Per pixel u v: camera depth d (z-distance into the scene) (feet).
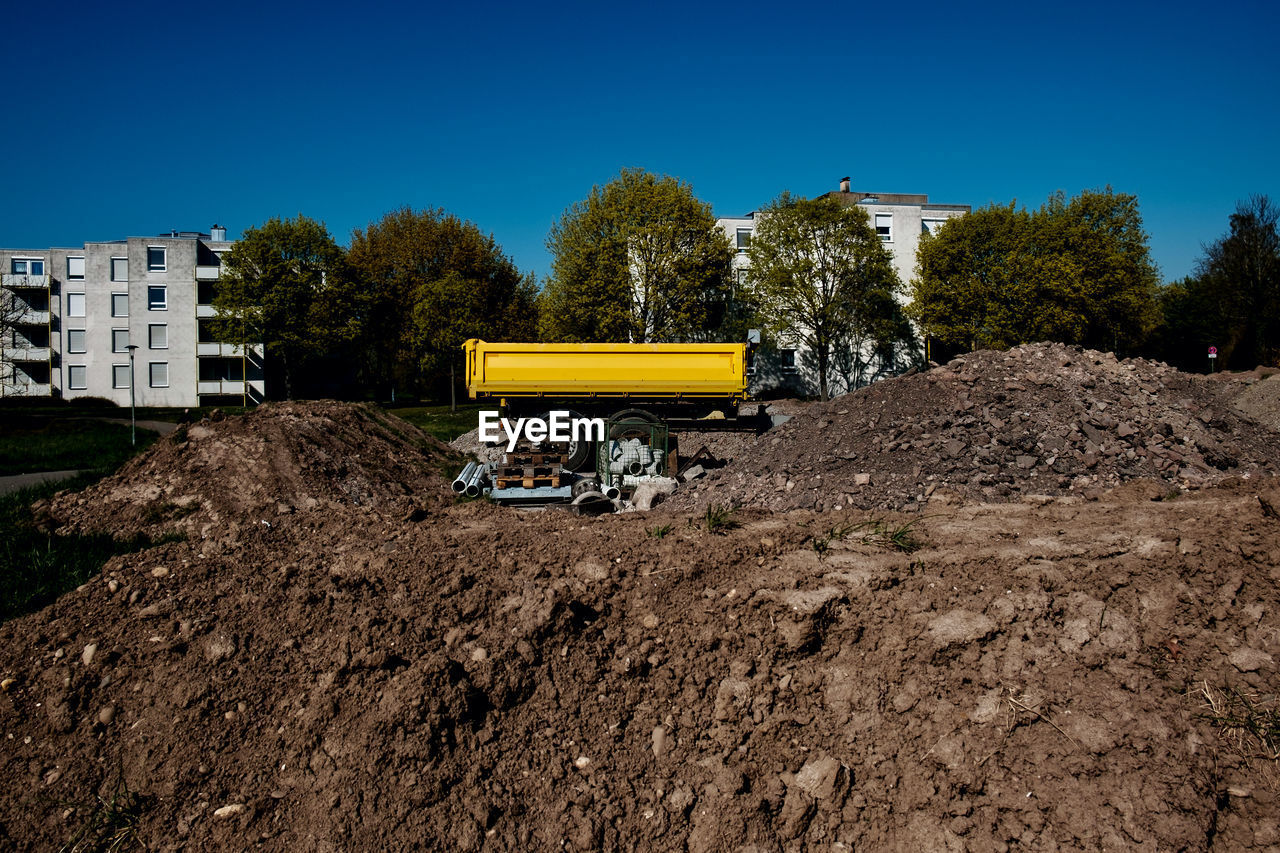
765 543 17.51
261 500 33.81
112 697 13.70
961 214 142.51
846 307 130.82
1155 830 11.80
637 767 13.05
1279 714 13.33
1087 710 13.43
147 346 161.07
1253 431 38.50
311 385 174.09
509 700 13.65
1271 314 124.67
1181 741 13.00
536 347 51.24
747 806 12.46
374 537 19.67
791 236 127.34
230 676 13.78
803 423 40.06
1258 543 16.66
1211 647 14.64
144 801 12.21
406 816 11.66
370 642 14.08
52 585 21.36
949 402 36.96
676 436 49.75
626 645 14.84
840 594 15.11
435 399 165.27
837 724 13.66
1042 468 32.07
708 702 14.06
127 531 30.55
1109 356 43.52
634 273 119.96
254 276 141.90
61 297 163.84
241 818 11.77
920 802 12.61
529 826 12.04
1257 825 12.13
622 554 16.80
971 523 20.51
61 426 91.71
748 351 55.16
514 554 17.04
